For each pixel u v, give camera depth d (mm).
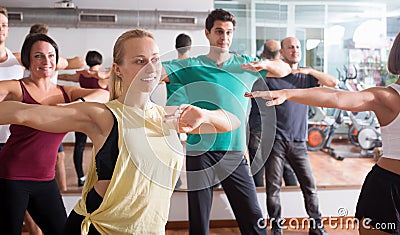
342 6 3850
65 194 3736
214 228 3902
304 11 3836
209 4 3730
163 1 3689
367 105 1870
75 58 3656
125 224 1614
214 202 3896
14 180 2324
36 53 2371
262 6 3818
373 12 3859
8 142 2367
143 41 1575
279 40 3834
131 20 3682
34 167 2363
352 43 3867
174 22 3707
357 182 3920
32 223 3076
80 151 3750
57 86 2514
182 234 3754
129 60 1570
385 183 1893
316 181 3898
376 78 3893
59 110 1527
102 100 2475
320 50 3857
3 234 2326
